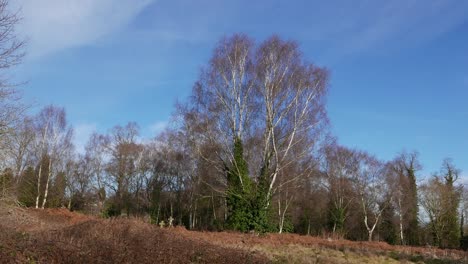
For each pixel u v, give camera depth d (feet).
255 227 94.12
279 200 147.13
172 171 183.93
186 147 126.11
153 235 43.04
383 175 203.10
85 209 198.29
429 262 65.21
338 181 188.44
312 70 99.40
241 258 45.85
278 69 98.68
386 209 188.03
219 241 63.57
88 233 40.32
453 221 169.68
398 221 183.42
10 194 57.16
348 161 191.52
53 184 175.52
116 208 186.70
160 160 189.67
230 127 100.89
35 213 107.34
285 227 148.36
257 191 96.78
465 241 165.68
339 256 62.95
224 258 44.06
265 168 98.94
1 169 54.60
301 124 100.01
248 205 95.76
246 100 100.83
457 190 175.94
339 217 183.11
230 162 102.01
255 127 102.12
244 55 99.96
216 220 150.10
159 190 184.65
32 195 165.58
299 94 98.58
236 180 97.96
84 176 201.05
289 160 104.06
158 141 197.67
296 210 186.50
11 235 34.83
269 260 49.67
